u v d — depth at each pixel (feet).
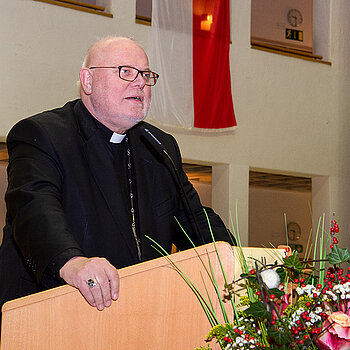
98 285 4.56
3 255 7.04
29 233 5.69
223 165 31.76
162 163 8.07
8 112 25.49
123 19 28.66
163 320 4.78
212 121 29.68
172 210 7.82
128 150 7.93
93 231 6.98
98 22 27.96
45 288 6.47
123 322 4.66
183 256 4.88
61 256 5.27
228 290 4.91
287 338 4.01
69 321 4.52
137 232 7.50
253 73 32.91
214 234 7.46
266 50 33.47
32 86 26.09
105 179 7.34
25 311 4.42
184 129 29.99
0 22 25.68
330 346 3.87
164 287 4.81
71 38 27.20
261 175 42.47
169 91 28.68
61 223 5.68
